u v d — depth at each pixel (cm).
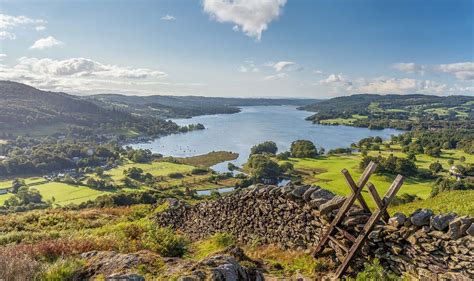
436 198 2352
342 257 835
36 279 614
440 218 676
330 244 885
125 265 665
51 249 862
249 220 1287
